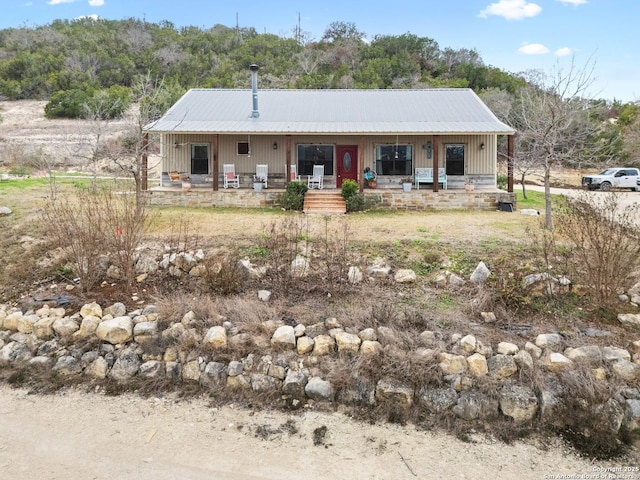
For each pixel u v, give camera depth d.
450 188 19.61
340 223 13.59
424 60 64.69
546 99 15.55
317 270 9.43
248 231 11.88
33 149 32.38
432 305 8.34
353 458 5.41
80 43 67.38
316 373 6.68
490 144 19.81
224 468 5.20
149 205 15.30
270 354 6.93
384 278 9.17
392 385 6.32
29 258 10.05
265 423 6.04
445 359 6.53
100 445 5.57
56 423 6.01
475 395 6.19
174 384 6.88
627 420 5.89
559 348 6.82
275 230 11.71
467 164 19.89
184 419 6.12
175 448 5.53
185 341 7.16
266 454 5.45
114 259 9.36
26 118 46.25
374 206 17.39
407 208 17.50
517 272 8.98
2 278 9.49
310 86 51.66
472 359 6.48
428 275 9.37
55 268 9.55
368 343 6.82
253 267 9.43
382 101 21.89
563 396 6.09
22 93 53.97
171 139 20.06
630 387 6.22
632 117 42.38
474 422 6.05
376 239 11.15
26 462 5.25
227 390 6.68
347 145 20.17
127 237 9.21
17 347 7.55
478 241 10.88
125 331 7.36
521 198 20.22
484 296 8.17
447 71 62.72
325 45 73.19
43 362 7.24
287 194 17.23
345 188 16.95
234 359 6.92
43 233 11.08
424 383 6.35
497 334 7.26
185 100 21.75
